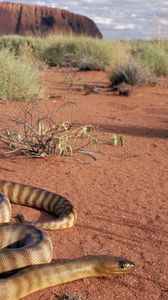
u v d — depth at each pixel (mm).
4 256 793
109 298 781
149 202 1184
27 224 911
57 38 5184
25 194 1149
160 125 2047
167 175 1386
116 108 2412
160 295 800
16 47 4844
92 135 1788
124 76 3076
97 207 1143
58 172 1376
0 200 1019
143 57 4070
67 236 992
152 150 1641
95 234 1006
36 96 2201
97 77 3688
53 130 1582
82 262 811
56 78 3553
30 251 811
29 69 2791
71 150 1510
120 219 1083
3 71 2480
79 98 2674
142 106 2498
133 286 819
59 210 1088
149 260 908
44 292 781
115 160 1511
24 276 754
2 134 1642
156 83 3221
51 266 792
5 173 1352
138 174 1386
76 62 4352
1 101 2398
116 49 4375
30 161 1470
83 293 787
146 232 1024
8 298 728
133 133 1878
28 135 1526
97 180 1324
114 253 927
